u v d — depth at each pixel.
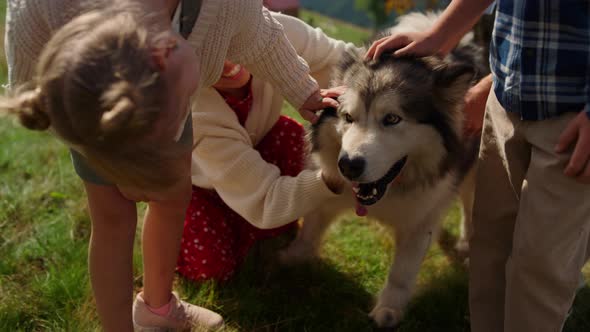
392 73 2.47
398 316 2.73
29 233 3.07
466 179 3.14
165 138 1.40
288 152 3.09
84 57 1.26
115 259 1.98
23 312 2.53
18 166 3.67
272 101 2.89
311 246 3.10
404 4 9.06
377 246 3.33
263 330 2.62
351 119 2.51
